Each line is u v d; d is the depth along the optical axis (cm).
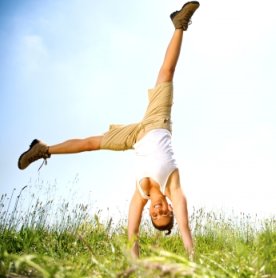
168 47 430
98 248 497
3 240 468
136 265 210
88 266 281
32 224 544
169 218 378
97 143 416
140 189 383
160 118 405
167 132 402
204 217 681
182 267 195
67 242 524
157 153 382
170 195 377
